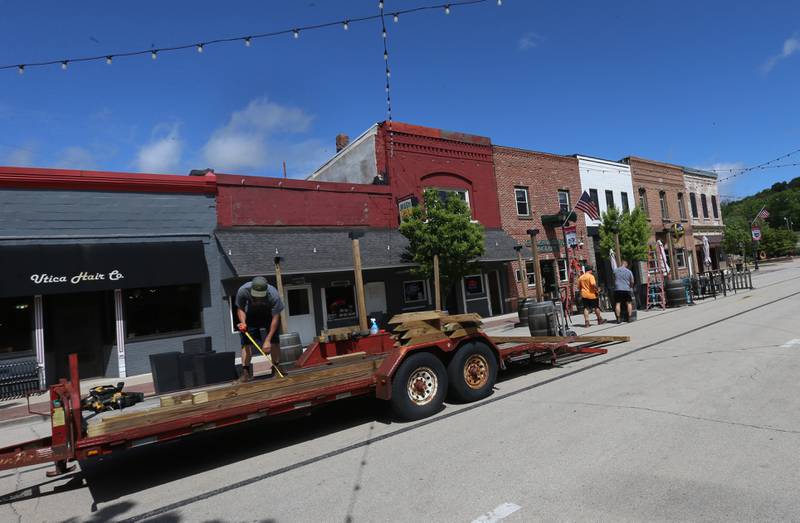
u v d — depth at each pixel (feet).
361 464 16.05
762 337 32.58
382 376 20.18
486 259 62.34
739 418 16.89
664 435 15.85
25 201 40.63
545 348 27.68
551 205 78.95
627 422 17.47
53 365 41.45
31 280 38.55
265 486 15.08
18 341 39.86
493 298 70.38
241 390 19.22
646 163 99.35
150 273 43.47
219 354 23.06
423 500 12.85
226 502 14.17
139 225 45.24
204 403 17.98
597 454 14.78
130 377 42.55
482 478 13.87
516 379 26.86
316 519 12.43
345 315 55.67
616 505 11.59
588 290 48.39
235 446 19.95
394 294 59.82
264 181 52.75
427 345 21.02
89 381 41.81
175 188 47.37
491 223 70.64
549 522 11.10
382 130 63.16
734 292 72.59
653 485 12.44
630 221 76.69
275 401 17.76
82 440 15.01
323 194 56.75
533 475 13.70
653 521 10.76
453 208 53.83
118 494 15.85
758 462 13.26
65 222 42.01
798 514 10.54
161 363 22.41
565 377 26.05
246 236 49.44
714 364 25.68
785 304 50.37
